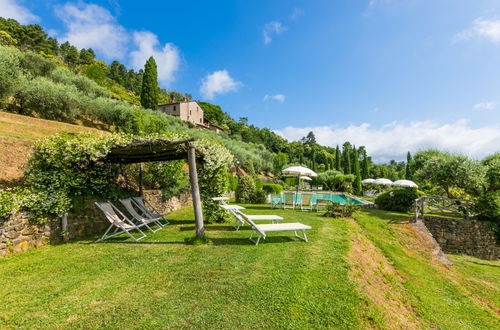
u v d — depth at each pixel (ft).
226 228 23.24
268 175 129.29
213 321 8.23
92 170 21.76
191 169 18.06
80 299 9.55
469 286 19.30
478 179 39.34
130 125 61.67
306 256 15.08
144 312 8.68
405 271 18.60
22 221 15.67
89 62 229.66
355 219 31.68
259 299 9.77
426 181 47.24
